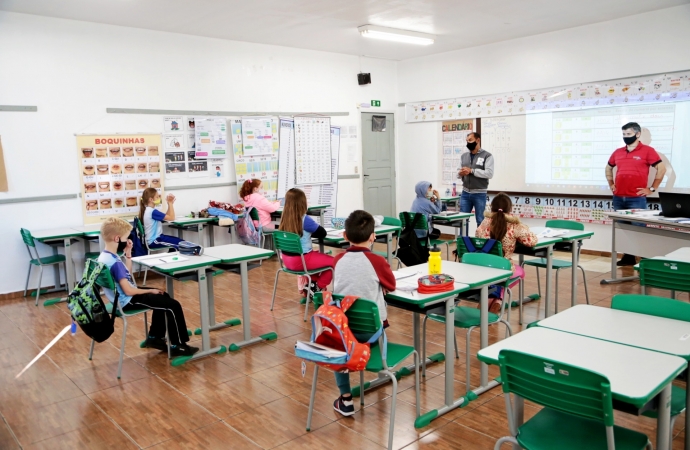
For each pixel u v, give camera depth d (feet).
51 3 17.29
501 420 9.54
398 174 31.22
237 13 19.16
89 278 11.23
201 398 10.68
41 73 18.97
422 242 18.66
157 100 21.79
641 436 6.18
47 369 12.34
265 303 17.33
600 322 7.39
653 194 21.12
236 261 12.98
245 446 8.86
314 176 27.25
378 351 9.07
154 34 21.52
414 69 29.50
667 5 19.79
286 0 17.65
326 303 8.64
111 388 11.24
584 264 21.47
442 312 9.69
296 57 26.09
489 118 26.37
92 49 20.03
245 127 24.36
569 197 23.89
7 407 10.50
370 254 9.17
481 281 9.95
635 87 21.35
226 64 23.71
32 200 19.07
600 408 5.46
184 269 12.07
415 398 10.45
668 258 10.98
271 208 22.94
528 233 13.52
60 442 9.15
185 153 22.71
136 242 19.30
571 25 22.48
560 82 23.58
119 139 20.86
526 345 6.59
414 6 18.86
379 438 9.00
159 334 13.08
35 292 19.16
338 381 9.64
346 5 18.48
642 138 21.42
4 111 18.31
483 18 20.86
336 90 27.84
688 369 6.62
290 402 10.42
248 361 12.55
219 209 22.36
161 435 9.29
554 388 5.75
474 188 23.86
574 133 23.38
